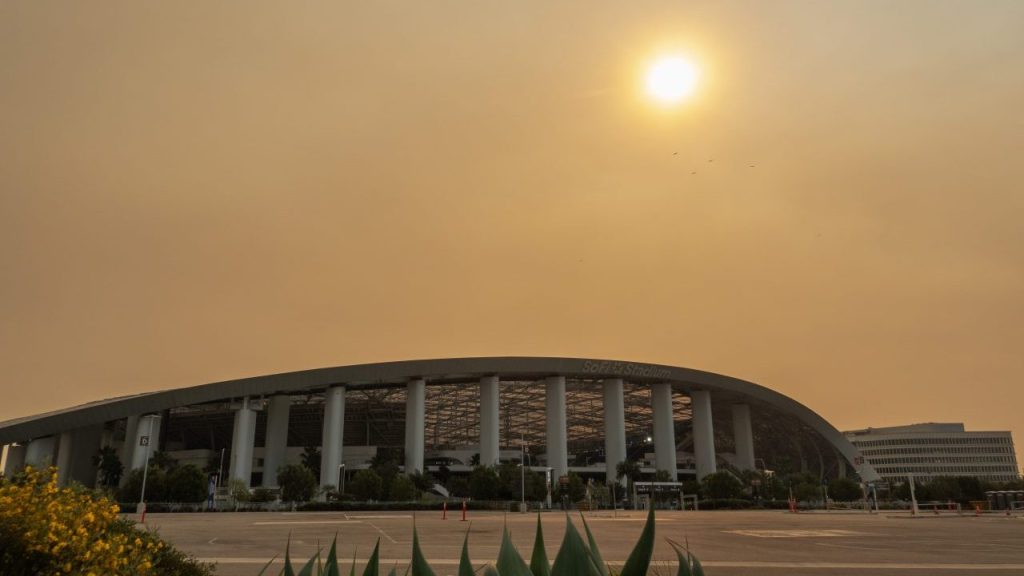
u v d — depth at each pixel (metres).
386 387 103.50
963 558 18.19
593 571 2.09
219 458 106.56
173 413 109.38
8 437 80.06
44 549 5.16
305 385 94.50
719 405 123.00
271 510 71.44
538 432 136.12
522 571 2.13
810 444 137.12
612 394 102.88
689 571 2.14
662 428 104.75
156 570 7.43
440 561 18.09
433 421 127.19
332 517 50.34
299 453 109.56
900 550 20.59
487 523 39.22
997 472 165.38
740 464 116.25
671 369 105.44
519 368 98.56
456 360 97.62
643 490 86.38
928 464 166.12
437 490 99.38
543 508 79.62
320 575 2.36
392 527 34.75
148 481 71.94
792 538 25.94
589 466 125.62
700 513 63.28
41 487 6.14
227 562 17.55
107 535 6.54
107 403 87.25
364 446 119.19
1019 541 24.03
